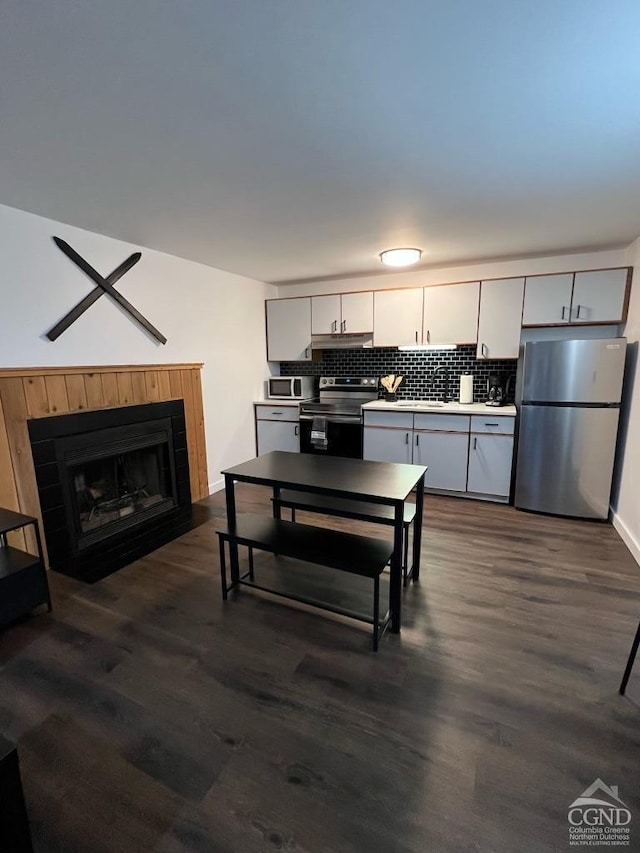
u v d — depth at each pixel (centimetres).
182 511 362
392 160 184
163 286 344
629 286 326
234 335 432
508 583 240
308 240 308
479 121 154
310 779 130
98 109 142
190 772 133
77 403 276
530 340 390
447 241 316
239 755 138
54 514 266
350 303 433
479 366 417
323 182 207
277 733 147
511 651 185
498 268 390
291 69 123
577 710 154
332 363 487
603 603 220
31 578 208
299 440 457
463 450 381
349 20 105
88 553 286
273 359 484
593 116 151
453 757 137
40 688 168
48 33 106
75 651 189
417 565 243
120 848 112
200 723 151
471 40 112
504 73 126
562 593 229
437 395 439
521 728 147
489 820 118
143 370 322
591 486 328
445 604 221
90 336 287
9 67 119
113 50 113
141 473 349
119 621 211
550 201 236
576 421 325
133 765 136
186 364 363
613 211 253
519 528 320
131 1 97
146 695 164
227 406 429
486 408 377
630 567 258
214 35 109
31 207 237
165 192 216
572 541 296
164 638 198
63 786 129
